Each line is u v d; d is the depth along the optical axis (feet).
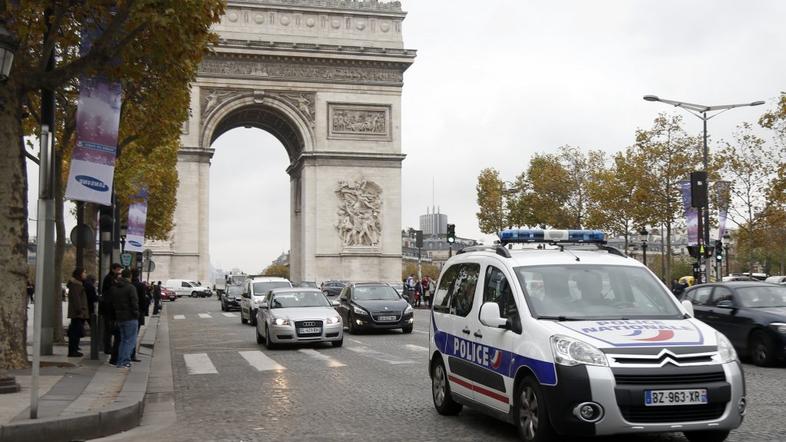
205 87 292.20
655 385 37.24
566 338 38.93
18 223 68.69
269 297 113.80
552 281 44.45
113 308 79.56
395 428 48.57
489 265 48.34
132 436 48.49
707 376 37.73
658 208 256.52
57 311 105.19
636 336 39.01
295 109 297.74
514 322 43.19
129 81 95.71
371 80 303.27
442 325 53.21
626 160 277.44
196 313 214.90
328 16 301.22
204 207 293.64
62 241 106.73
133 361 85.66
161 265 290.15
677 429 37.42
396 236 300.20
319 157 296.30
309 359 91.81
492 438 44.73
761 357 80.94
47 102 71.26
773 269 498.69
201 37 76.74
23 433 44.50
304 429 49.01
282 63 297.53
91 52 69.26
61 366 76.64
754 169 246.06
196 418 54.39
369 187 300.61
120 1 73.92
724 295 88.33
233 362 90.63
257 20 296.51
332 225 296.51
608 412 36.99
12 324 68.69
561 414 37.81
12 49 54.03
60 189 107.24
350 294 136.56
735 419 38.17
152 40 74.18
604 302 43.60
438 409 53.26
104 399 55.57
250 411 56.49
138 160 157.58
